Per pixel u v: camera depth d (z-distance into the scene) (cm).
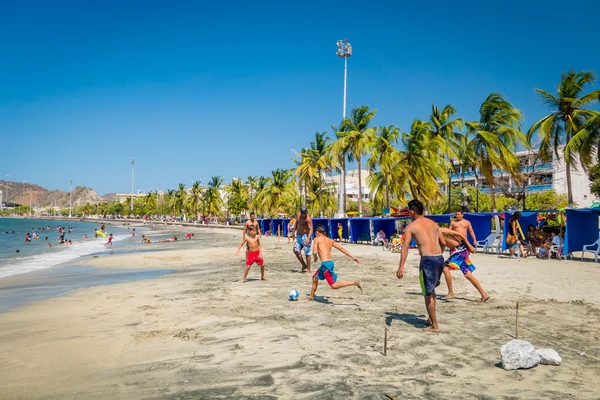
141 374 454
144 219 13162
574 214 1688
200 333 622
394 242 2280
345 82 3966
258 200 7450
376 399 374
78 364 495
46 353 546
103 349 557
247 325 662
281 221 4428
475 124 3294
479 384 407
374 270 1398
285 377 433
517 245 1898
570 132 2747
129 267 1802
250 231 1164
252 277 1277
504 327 625
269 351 523
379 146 3738
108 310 841
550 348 521
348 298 884
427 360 480
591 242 1738
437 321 663
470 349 519
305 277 1243
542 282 1084
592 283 1063
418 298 879
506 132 3164
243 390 400
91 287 1221
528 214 1953
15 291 1204
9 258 2525
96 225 13075
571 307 772
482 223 2102
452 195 4984
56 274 1644
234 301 876
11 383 436
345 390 395
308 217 1325
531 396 377
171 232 7112
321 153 4891
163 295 1000
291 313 743
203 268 1653
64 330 679
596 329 611
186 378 438
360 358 489
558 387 398
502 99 3180
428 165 3303
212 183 10450
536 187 5297
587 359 479
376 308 777
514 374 434
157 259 2131
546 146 2864
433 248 599
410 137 3359
